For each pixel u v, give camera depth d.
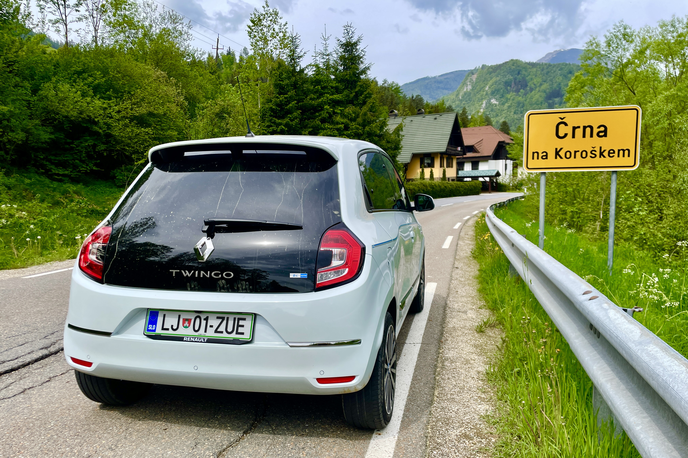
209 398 2.96
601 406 2.25
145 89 21.61
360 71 28.67
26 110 17.14
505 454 2.25
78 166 19.17
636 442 1.62
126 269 2.34
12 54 17.16
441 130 60.31
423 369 3.44
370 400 2.38
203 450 2.33
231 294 2.22
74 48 23.25
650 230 8.47
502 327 4.46
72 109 18.28
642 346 1.72
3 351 3.76
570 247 8.49
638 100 15.45
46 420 2.64
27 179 16.45
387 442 2.43
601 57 16.52
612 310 2.16
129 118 21.31
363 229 2.43
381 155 3.77
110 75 21.44
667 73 15.81
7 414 2.71
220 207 2.37
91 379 2.59
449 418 2.68
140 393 2.90
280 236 2.25
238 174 2.49
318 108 24.36
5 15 17.66
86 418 2.67
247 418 2.69
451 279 6.94
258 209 2.33
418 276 4.63
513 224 14.06
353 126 26.44
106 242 2.42
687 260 7.03
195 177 2.53
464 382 3.19
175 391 3.06
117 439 2.43
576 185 15.24
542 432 2.24
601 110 5.67
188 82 33.12
